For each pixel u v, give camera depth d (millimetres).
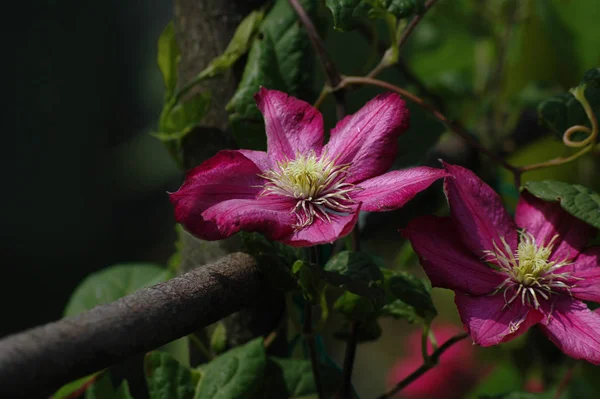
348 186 1173
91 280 1320
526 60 1544
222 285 1123
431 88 1565
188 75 1271
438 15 1630
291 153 1192
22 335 1042
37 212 4410
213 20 1262
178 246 1302
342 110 1253
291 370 1243
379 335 1217
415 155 1325
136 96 4680
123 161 4527
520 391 1274
